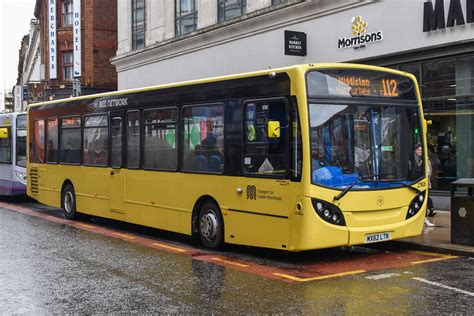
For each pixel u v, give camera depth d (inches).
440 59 557.3
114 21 1471.5
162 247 398.3
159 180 427.8
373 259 352.5
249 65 788.0
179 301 253.6
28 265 334.3
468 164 546.3
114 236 452.4
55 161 576.1
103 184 496.4
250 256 362.0
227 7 853.2
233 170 360.5
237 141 358.0
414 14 565.0
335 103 328.8
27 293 270.2
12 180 720.3
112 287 280.4
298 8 689.0
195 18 935.7
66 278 300.5
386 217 342.3
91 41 1440.7
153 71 1030.4
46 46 1717.5
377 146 343.0
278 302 250.5
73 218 550.6
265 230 336.8
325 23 663.1
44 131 596.4
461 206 375.2
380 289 273.6
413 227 355.9
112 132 485.4
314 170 316.5
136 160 455.2
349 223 326.0
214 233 379.6
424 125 367.6
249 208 348.2
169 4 987.9
